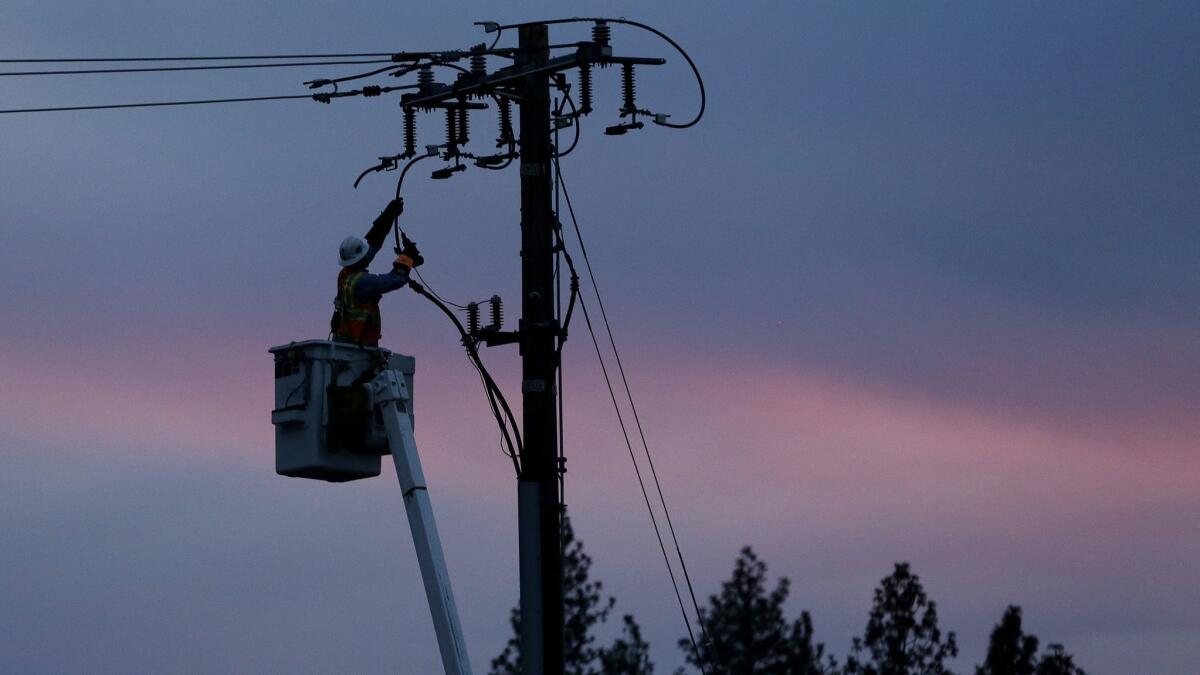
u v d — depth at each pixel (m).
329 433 41.66
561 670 45.53
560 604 45.88
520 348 46.75
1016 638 87.00
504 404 46.53
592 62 47.16
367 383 41.88
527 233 47.16
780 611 88.94
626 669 89.38
